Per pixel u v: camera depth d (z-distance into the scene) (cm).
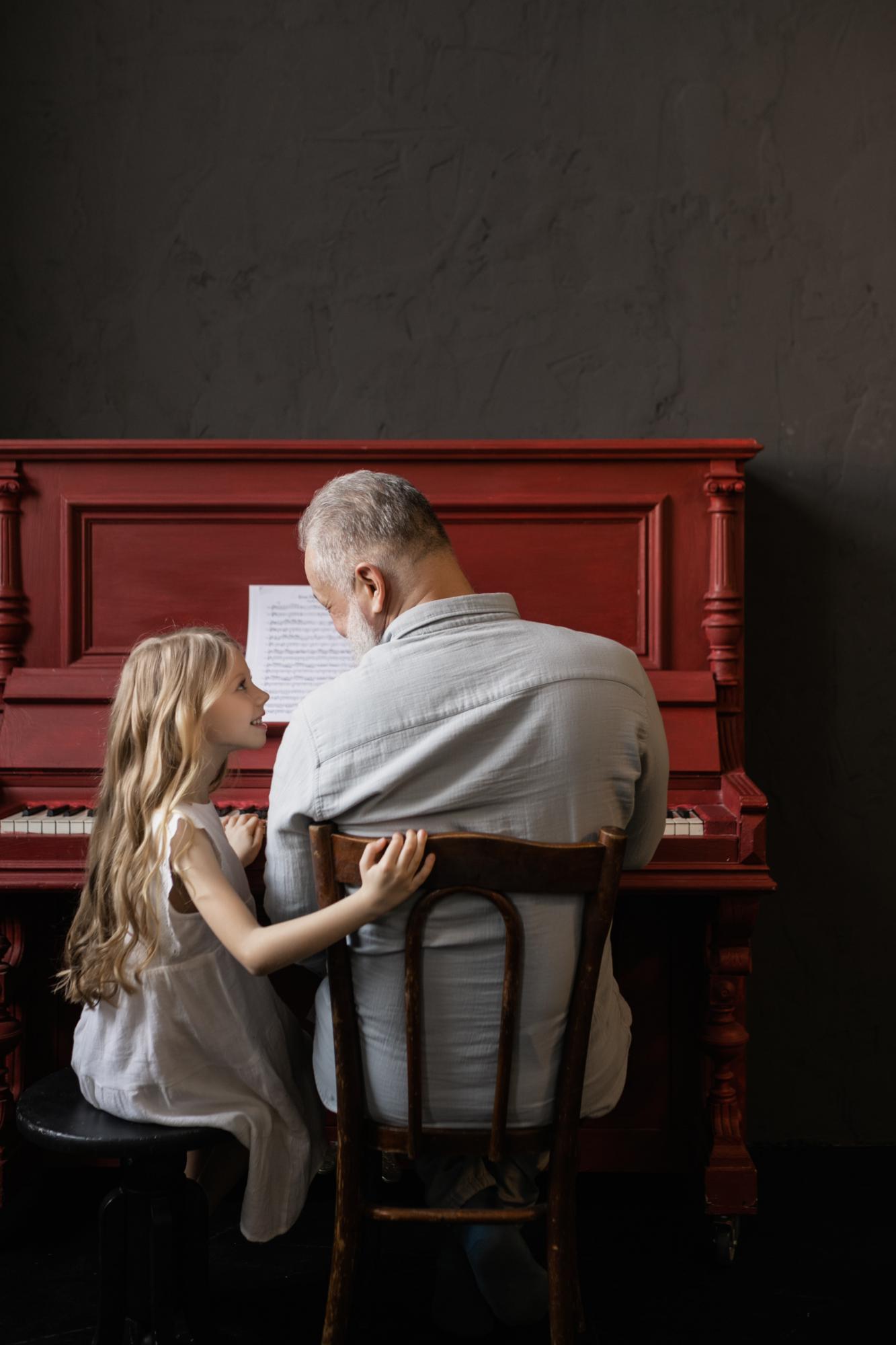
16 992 199
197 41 240
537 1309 142
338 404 245
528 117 241
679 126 240
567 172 241
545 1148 134
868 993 246
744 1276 191
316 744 123
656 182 240
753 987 247
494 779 121
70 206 242
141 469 212
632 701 128
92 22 239
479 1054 129
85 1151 142
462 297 243
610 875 122
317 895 131
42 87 240
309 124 241
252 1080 152
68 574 212
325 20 240
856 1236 205
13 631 212
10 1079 209
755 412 243
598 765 124
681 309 242
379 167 242
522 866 120
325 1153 168
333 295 244
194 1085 149
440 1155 138
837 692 244
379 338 244
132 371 245
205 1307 154
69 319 243
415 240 243
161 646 152
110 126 241
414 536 132
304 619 211
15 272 242
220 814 193
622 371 243
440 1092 130
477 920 125
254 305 244
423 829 122
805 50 238
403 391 245
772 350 242
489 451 210
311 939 122
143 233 243
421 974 126
